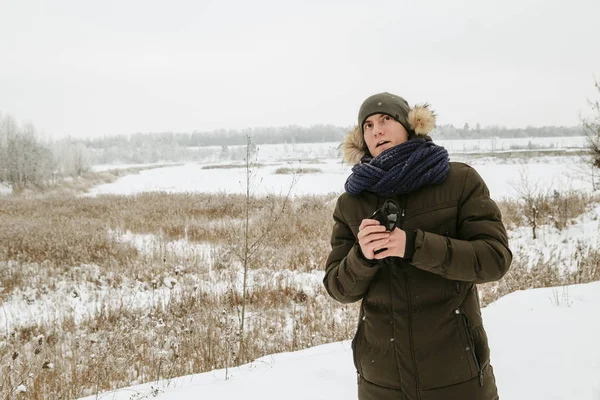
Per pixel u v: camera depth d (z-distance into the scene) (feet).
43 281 31.50
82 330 22.82
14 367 16.44
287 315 23.84
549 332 11.45
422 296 4.94
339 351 12.36
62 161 156.25
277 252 35.78
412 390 4.93
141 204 69.67
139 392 11.39
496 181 79.51
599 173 58.90
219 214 56.03
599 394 8.55
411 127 5.43
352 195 5.57
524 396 8.81
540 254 28.94
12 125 129.39
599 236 34.96
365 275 4.89
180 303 24.89
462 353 4.86
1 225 50.52
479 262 4.52
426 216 4.98
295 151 372.99
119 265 34.63
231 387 10.44
